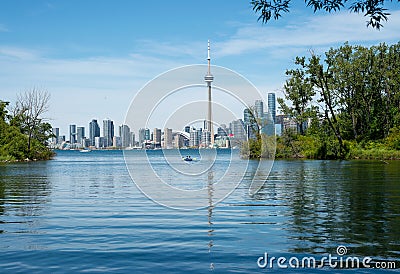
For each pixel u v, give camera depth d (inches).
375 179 1189.7
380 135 3070.9
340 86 2898.6
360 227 524.1
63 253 418.6
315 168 1765.5
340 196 821.9
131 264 384.2
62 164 2672.2
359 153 2620.6
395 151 2566.4
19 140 3117.6
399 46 3019.2
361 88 3019.2
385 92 3063.5
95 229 523.8
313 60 2748.5
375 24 364.5
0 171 1878.7
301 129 3002.0
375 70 2999.5
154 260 395.2
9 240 469.7
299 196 831.7
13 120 3265.3
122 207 702.5
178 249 430.9
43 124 3494.1
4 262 391.9
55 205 735.1
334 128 2778.1
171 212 647.1
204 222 564.1
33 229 526.0
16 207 713.6
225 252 418.9
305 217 596.1
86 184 1179.9
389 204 705.6
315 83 2780.5
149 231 511.2
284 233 495.5
